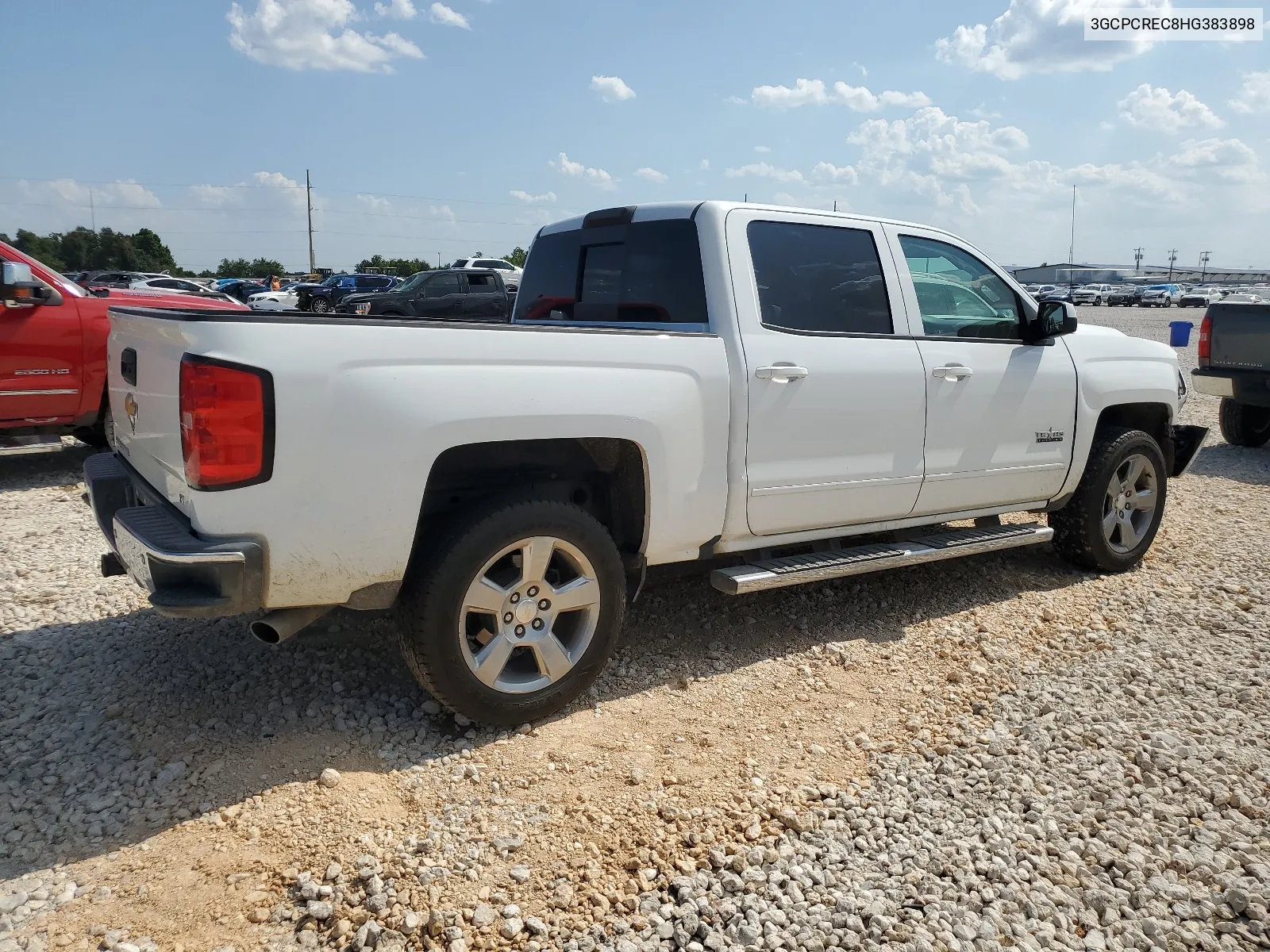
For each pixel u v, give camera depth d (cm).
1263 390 930
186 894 243
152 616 432
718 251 380
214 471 271
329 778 293
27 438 743
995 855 273
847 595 483
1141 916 252
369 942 229
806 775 313
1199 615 469
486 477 351
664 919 244
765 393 378
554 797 293
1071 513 520
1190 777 317
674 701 363
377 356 289
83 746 315
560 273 455
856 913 247
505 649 322
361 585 298
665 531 359
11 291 704
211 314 274
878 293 429
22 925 231
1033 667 404
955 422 445
